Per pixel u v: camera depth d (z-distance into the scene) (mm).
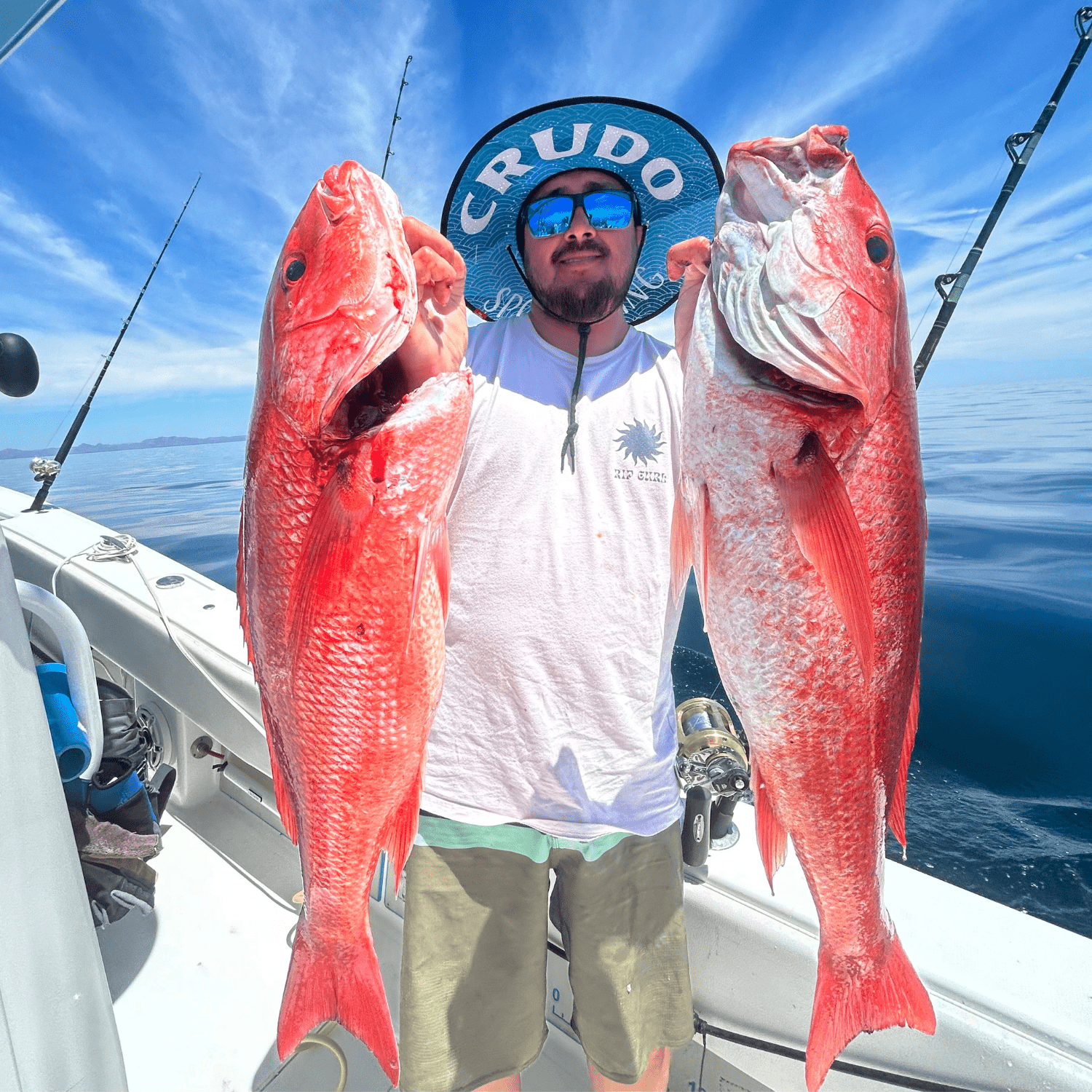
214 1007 2041
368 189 1094
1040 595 7828
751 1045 1676
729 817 1795
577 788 1566
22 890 935
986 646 6648
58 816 1005
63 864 996
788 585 1257
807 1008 1611
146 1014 2016
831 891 1356
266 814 2754
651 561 1558
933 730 5293
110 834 2166
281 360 1102
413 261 1124
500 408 1573
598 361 1621
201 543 14031
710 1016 1752
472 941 1598
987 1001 1427
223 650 2529
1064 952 1525
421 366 1166
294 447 1104
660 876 1649
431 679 1179
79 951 1003
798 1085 1656
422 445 1094
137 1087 1831
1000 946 1543
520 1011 1626
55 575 3021
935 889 1708
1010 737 5113
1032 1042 1369
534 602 1535
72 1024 975
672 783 1682
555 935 1980
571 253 1545
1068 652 6391
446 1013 1579
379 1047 1260
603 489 1544
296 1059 1927
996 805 4297
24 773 963
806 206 1191
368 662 1131
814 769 1317
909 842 3953
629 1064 1570
